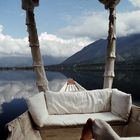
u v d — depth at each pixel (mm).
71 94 4367
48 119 3908
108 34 4910
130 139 1979
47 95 4320
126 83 33719
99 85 25766
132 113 3736
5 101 19625
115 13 4859
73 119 3887
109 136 1500
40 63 4766
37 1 4605
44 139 3715
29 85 46781
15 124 2758
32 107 3635
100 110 4367
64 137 3732
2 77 107562
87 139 1691
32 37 4676
